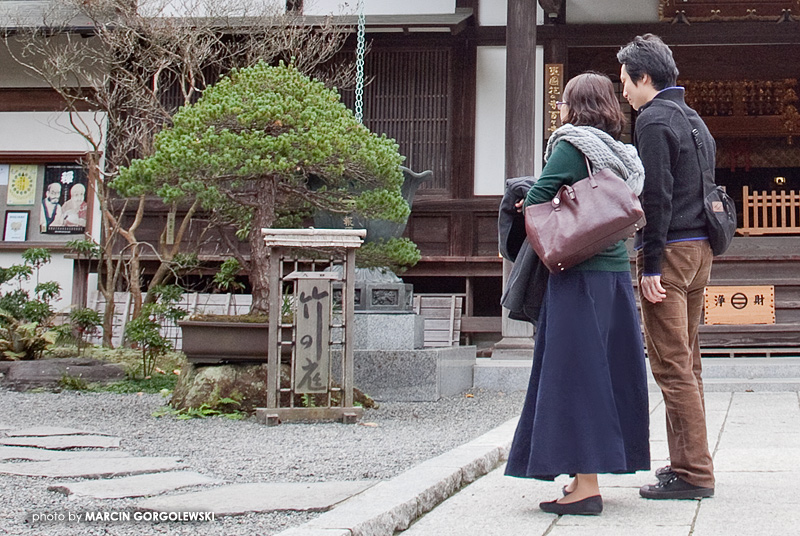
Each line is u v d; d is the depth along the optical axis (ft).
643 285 10.84
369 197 21.24
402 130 38.88
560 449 9.86
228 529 9.32
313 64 34.78
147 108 34.63
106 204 34.01
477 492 11.78
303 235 18.67
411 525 10.02
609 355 10.44
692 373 10.96
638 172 10.40
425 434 17.57
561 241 9.85
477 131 38.65
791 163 57.21
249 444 15.93
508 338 30.94
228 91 20.11
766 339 33.24
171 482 11.87
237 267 30.86
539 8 39.14
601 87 10.72
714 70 43.75
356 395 22.04
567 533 9.17
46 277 39.83
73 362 27.71
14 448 15.26
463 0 38.75
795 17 37.99
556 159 10.27
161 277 35.83
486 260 37.01
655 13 38.91
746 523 9.39
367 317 24.89
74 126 34.45
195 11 36.88
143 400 23.21
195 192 20.17
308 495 10.82
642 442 10.39
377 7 39.17
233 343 20.12
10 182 40.81
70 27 36.19
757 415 20.15
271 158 19.62
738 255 34.42
